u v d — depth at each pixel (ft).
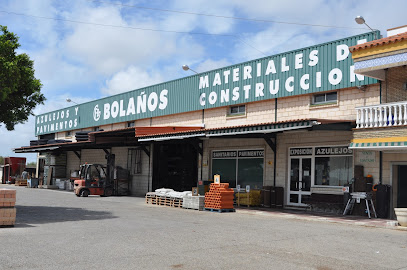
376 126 48.57
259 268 23.54
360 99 55.98
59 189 116.57
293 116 64.08
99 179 88.33
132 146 97.96
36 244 28.96
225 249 28.78
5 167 158.40
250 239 33.58
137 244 29.76
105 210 55.83
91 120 115.03
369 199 52.42
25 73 51.24
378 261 26.45
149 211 56.24
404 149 49.24
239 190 67.15
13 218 37.93
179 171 86.74
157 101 91.86
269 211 58.70
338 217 51.52
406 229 41.57
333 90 59.16
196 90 81.82
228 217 50.88
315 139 61.41
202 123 80.28
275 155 66.80
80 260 24.20
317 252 28.81
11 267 22.20
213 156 79.00
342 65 57.77
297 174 63.77
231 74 74.64
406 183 51.96
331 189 58.80
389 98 52.54
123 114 102.47
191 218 48.49
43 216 47.19
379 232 40.11
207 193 59.36
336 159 58.95
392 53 47.91
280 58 66.39
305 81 62.28
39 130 144.05
